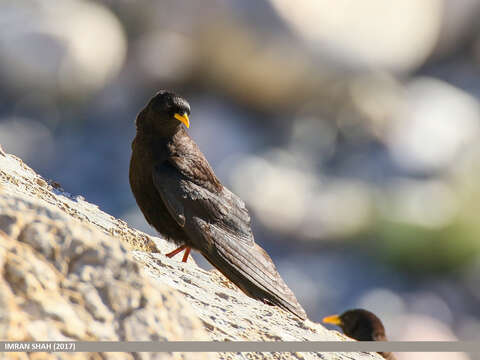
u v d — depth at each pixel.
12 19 23.89
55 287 2.68
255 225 20.84
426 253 20.02
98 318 2.68
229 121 24.48
